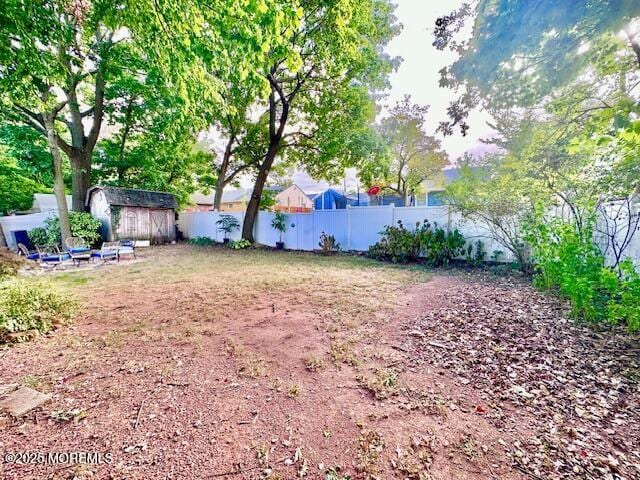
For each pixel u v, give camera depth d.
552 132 5.05
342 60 10.01
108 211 13.21
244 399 2.30
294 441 1.88
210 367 2.79
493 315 4.06
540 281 5.34
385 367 2.80
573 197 5.14
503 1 2.93
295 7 3.65
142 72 10.27
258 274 7.24
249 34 3.61
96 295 5.38
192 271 7.75
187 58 4.00
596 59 3.50
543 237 5.02
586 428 1.96
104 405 2.21
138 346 3.24
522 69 3.46
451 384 2.52
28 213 15.45
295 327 3.78
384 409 2.20
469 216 7.54
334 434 1.94
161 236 15.18
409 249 8.91
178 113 6.21
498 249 7.95
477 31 3.37
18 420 2.02
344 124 11.66
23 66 4.91
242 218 14.57
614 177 4.44
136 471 1.63
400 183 20.42
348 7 8.66
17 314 3.43
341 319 4.05
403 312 4.32
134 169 16.22
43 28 4.14
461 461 1.72
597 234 5.15
